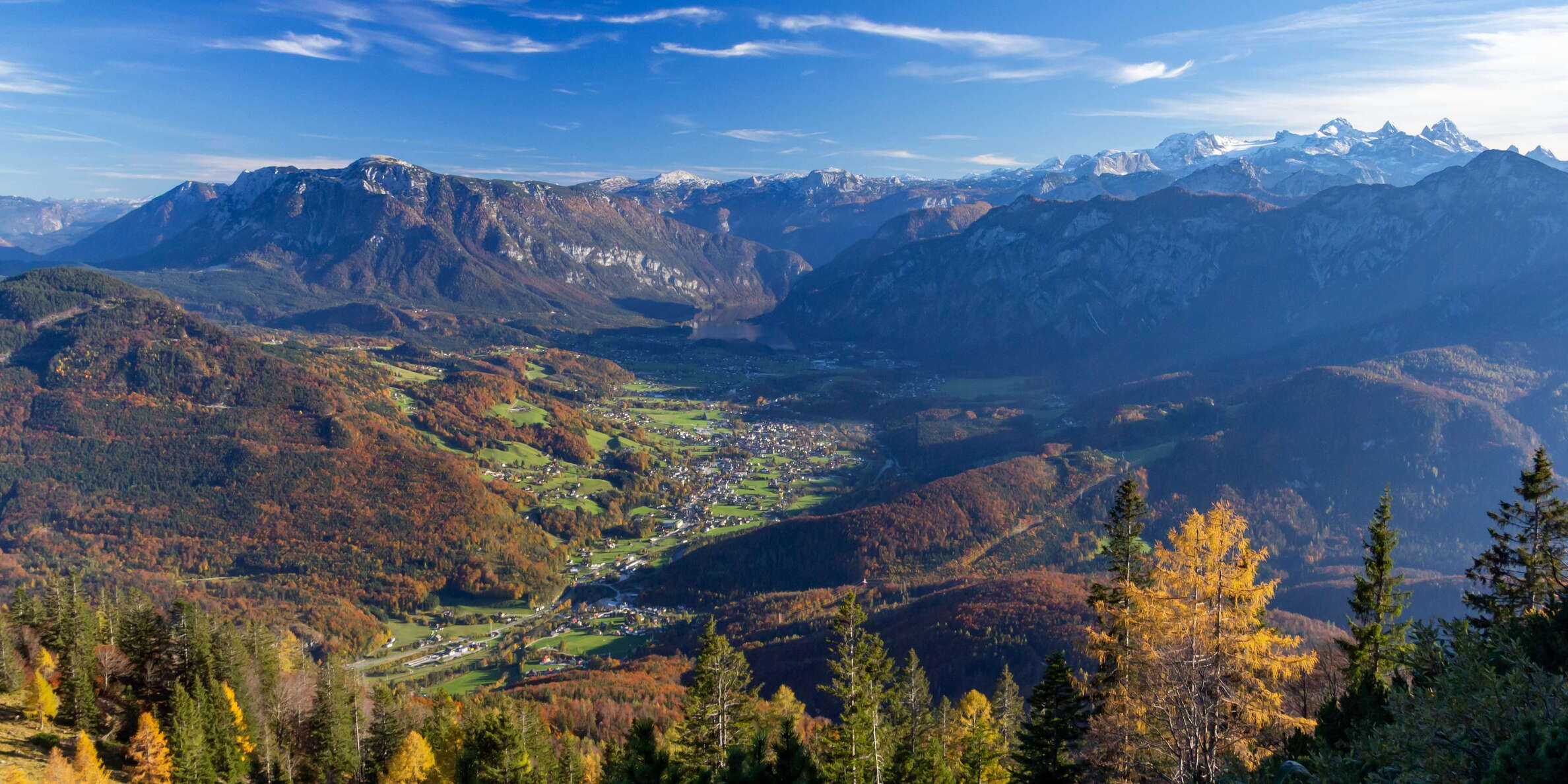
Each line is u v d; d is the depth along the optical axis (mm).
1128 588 38188
